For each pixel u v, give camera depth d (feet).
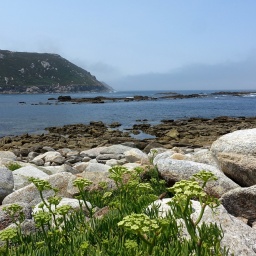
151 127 141.38
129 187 17.78
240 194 20.21
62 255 12.37
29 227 18.47
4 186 30.78
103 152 69.36
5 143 105.40
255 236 14.92
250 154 27.22
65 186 29.14
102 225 14.67
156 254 11.34
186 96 499.10
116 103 349.82
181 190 9.91
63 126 151.94
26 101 420.36
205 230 11.54
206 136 111.45
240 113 219.61
